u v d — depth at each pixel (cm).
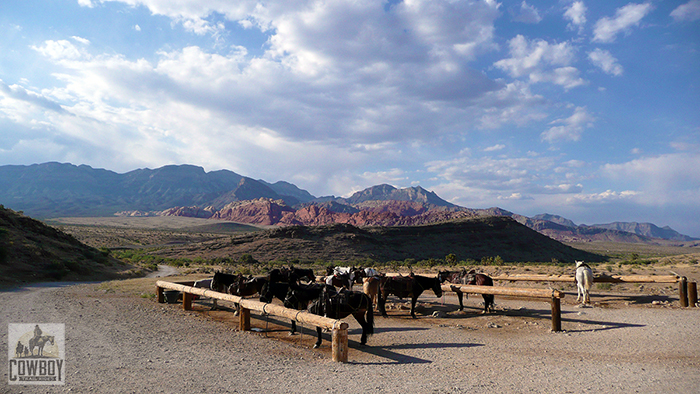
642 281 1738
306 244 12025
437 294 1525
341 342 884
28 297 1988
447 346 1034
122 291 2353
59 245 4600
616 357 897
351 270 1741
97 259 4822
